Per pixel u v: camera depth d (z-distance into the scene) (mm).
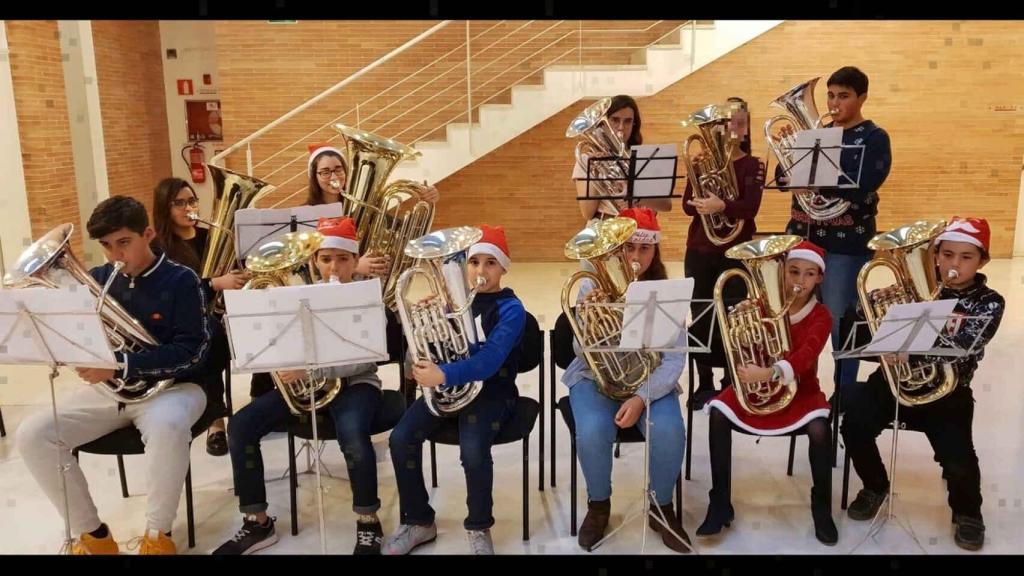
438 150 5480
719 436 2414
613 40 6598
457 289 2205
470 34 6539
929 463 2980
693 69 5359
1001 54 6238
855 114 3150
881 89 6363
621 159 3098
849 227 3176
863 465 2527
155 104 6438
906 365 2336
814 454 2379
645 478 2318
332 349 2006
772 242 2318
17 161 4191
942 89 6344
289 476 2768
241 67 6434
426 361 2227
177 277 2387
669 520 2445
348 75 6500
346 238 2523
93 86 4887
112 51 5691
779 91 6402
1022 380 3791
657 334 2072
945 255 2336
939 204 6590
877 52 6293
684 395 3754
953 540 2430
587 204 3455
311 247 2277
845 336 2646
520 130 5449
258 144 6562
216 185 2949
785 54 6332
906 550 2383
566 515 2633
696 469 2959
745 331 2393
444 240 2170
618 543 2447
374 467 2391
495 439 2387
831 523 2428
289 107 6520
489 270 2393
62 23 4695
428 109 6633
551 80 5367
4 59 4074
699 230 3398
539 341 2588
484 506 2334
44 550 2434
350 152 2990
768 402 2447
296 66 6457
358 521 2434
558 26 6555
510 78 6629
